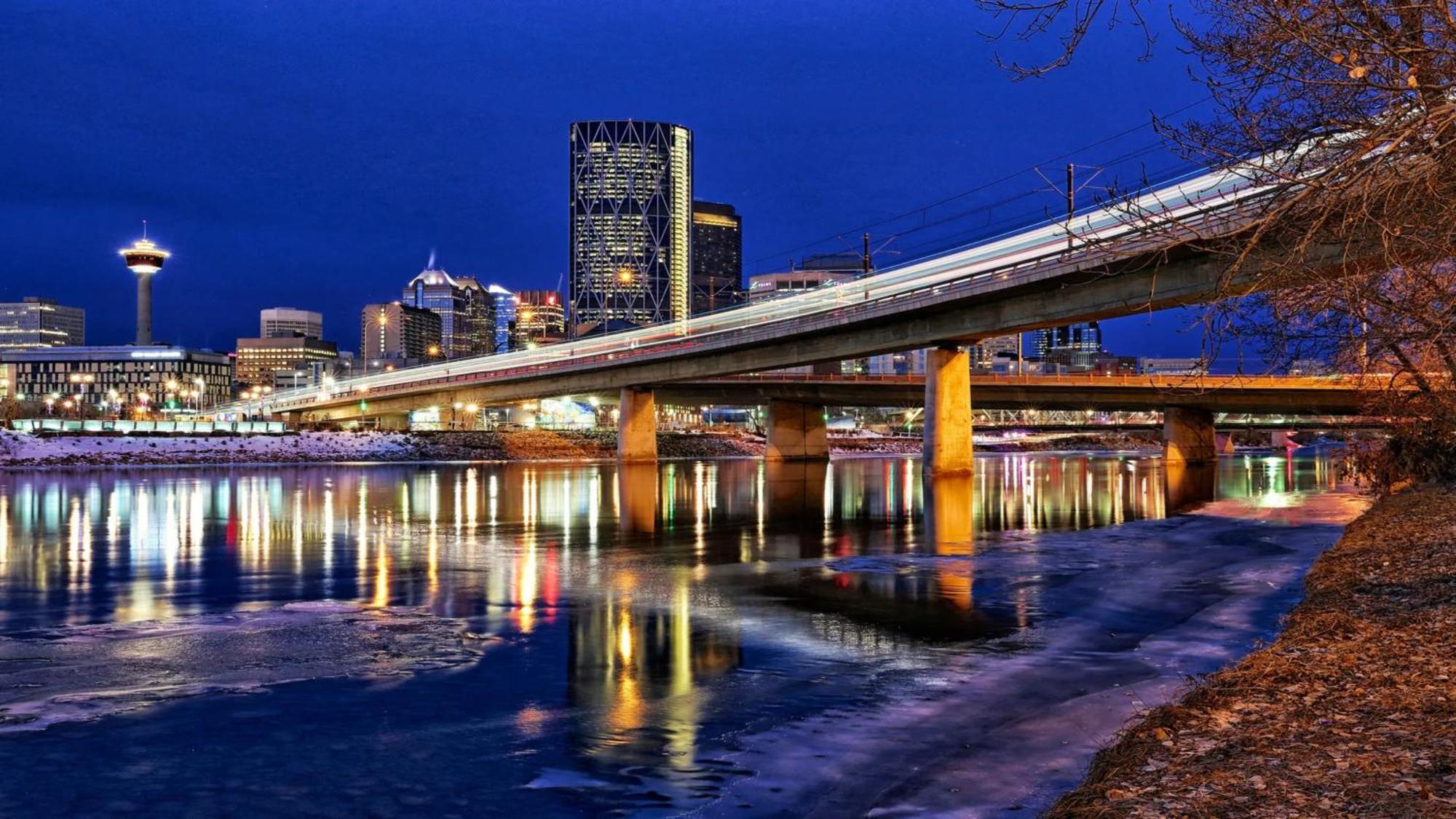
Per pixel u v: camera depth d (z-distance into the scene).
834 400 155.75
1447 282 14.73
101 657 19.84
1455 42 10.96
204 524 50.78
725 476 109.19
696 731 14.84
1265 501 65.06
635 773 12.98
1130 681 17.58
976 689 17.27
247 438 154.12
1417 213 11.79
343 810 11.75
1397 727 11.79
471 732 14.77
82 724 15.11
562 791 12.34
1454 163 11.07
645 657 19.97
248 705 16.22
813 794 12.16
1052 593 28.31
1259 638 20.89
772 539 43.88
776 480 100.69
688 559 36.69
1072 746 13.77
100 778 12.81
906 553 38.50
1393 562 25.75
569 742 14.30
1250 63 11.39
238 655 20.08
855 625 23.55
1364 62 10.87
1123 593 28.16
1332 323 14.44
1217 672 16.09
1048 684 17.48
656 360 131.62
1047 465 144.62
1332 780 10.13
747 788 12.41
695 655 20.19
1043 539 43.25
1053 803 11.53
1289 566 32.28
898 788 12.29
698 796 12.14
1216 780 10.38
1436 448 50.25
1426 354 19.17
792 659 19.84
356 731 14.81
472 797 12.16
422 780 12.73
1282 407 119.88
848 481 98.06
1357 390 31.73
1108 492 78.12
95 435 144.62
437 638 21.86
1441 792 9.59
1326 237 12.24
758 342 114.31
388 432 172.75
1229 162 12.20
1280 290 13.57
